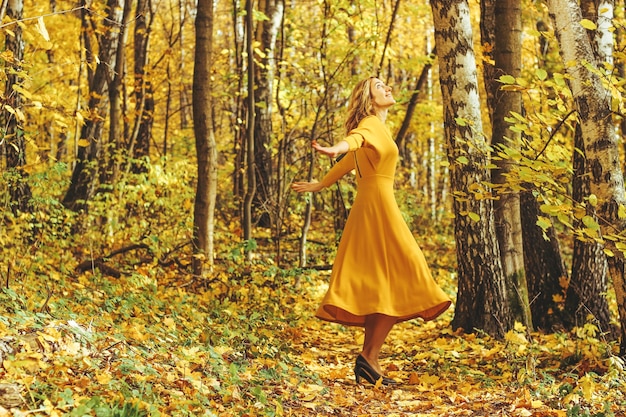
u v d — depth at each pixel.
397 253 5.21
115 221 10.70
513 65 7.57
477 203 7.13
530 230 8.63
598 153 5.30
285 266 11.06
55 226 9.54
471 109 6.98
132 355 4.43
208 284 8.59
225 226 14.01
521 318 7.48
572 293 8.34
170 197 11.76
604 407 4.23
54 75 15.55
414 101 13.07
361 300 5.14
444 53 7.00
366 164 5.30
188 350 4.88
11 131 8.75
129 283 7.30
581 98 5.31
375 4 11.92
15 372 3.52
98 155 12.94
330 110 12.12
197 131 8.96
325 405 4.60
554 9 5.38
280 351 5.95
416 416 4.41
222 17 24.36
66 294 6.17
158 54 21.73
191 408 3.77
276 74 13.62
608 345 5.58
